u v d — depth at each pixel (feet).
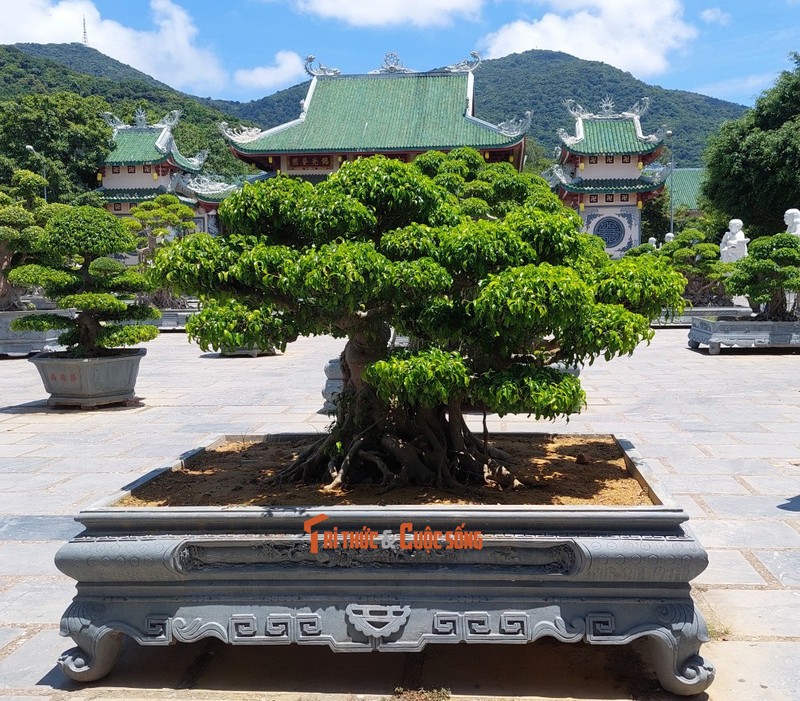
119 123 137.49
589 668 11.09
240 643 10.42
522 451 16.43
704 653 11.40
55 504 19.56
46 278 31.96
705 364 47.67
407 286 10.82
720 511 17.90
